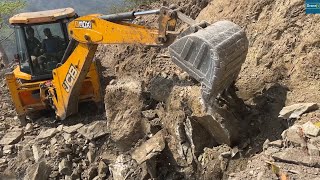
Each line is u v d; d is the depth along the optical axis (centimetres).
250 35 471
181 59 325
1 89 676
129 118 436
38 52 541
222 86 342
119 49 668
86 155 483
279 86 398
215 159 357
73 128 508
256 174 305
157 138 409
